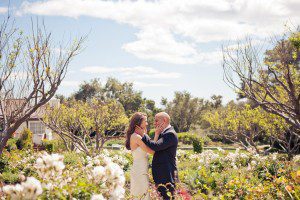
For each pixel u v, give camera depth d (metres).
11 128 8.88
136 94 62.94
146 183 5.62
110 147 28.34
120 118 18.98
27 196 3.02
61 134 18.16
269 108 10.45
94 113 18.28
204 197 5.50
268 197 5.68
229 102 39.00
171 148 5.55
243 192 6.48
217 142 38.19
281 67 10.62
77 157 13.50
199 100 51.38
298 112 9.84
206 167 11.56
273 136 18.98
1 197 3.07
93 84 64.69
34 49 9.07
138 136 5.61
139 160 5.66
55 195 3.24
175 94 52.12
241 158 11.97
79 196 3.42
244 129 21.14
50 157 3.59
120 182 3.62
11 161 12.66
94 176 3.60
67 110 18.44
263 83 10.96
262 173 9.66
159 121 5.62
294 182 5.74
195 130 50.16
